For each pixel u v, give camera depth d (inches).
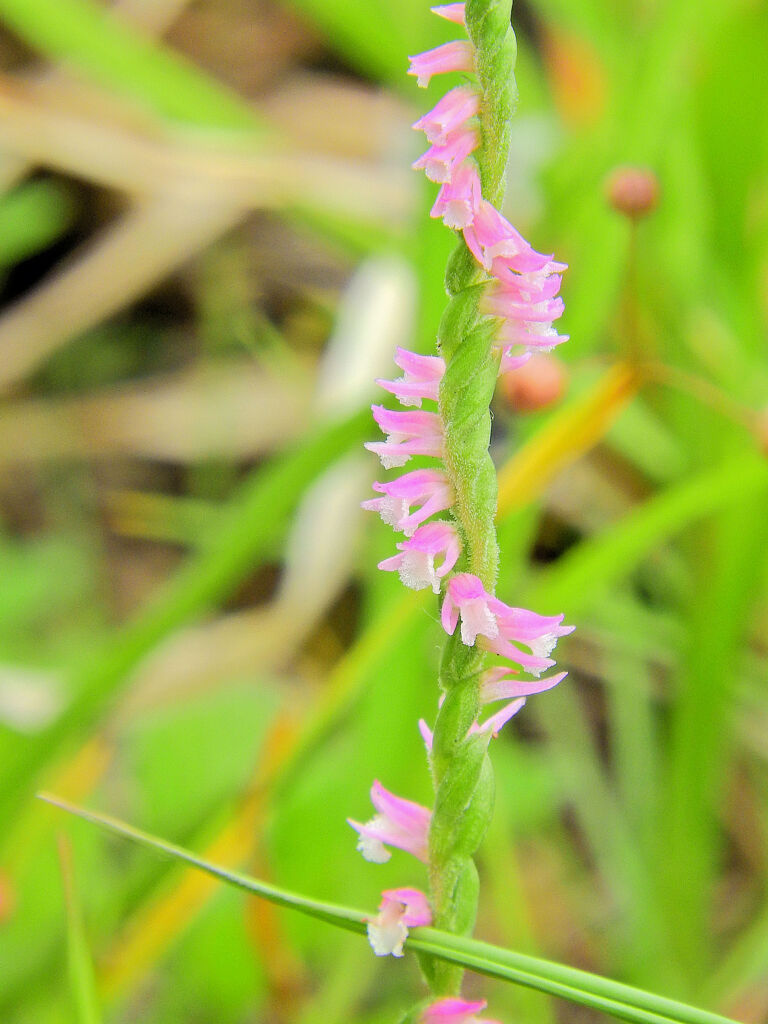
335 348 16.3
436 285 10.1
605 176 12.2
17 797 9.9
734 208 16.4
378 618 11.6
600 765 15.3
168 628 10.2
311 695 15.4
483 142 6.4
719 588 11.8
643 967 11.9
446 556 6.5
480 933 13.4
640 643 13.7
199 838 9.8
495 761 12.8
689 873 12.0
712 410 14.0
